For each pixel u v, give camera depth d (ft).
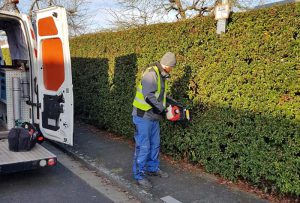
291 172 13.07
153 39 19.98
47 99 19.72
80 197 14.94
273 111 13.51
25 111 20.58
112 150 21.52
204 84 16.65
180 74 18.07
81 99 30.25
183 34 17.74
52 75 19.31
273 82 13.48
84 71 29.22
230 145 15.42
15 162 15.30
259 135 14.02
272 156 13.62
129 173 17.31
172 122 18.86
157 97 15.10
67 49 18.17
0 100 21.77
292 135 13.01
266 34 13.67
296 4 12.67
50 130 19.75
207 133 16.60
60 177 17.44
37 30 19.54
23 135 16.92
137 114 15.39
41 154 16.63
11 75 20.12
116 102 24.36
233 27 15.01
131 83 22.44
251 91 14.32
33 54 19.84
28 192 15.37
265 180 14.64
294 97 12.87
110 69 24.97
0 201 14.30
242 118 14.74
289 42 12.85
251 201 13.88
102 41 25.95
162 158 19.70
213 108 16.16
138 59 21.48
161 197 14.33
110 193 15.48
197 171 17.44
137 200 14.75
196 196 14.40
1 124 21.21
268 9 13.56
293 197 13.82
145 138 15.42
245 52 14.46
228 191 14.90
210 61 16.24
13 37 21.65
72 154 20.94
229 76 15.30
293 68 12.84
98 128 27.89
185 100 17.75
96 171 18.24
